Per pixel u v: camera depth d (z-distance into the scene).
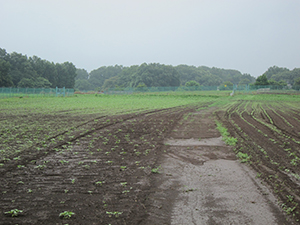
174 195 5.87
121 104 35.16
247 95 62.28
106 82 145.38
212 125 16.39
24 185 6.36
